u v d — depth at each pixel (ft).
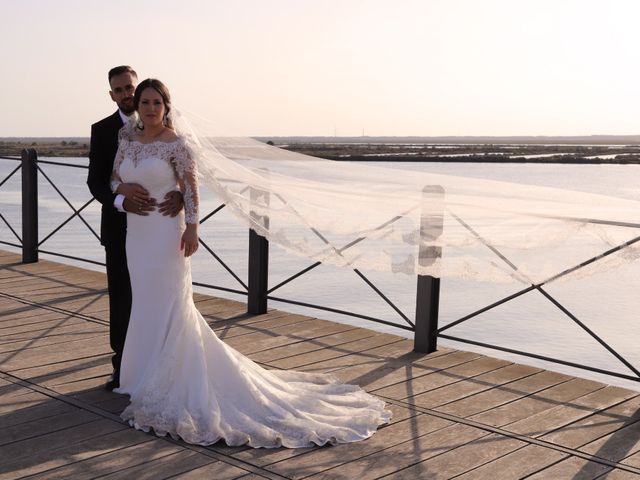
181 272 13.07
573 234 14.06
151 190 12.94
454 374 15.65
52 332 17.89
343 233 15.51
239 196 15.10
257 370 13.52
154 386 12.50
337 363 16.25
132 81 13.67
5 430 12.20
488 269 14.80
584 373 20.95
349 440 12.12
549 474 11.14
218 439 11.91
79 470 10.84
